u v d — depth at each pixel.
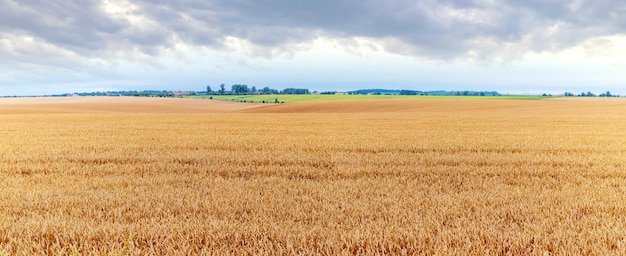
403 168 8.63
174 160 9.91
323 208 5.18
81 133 18.72
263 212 5.02
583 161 9.66
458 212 4.98
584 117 32.28
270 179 7.39
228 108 97.38
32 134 18.12
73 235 4.12
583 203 5.41
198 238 4.07
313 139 15.56
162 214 5.03
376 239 3.93
